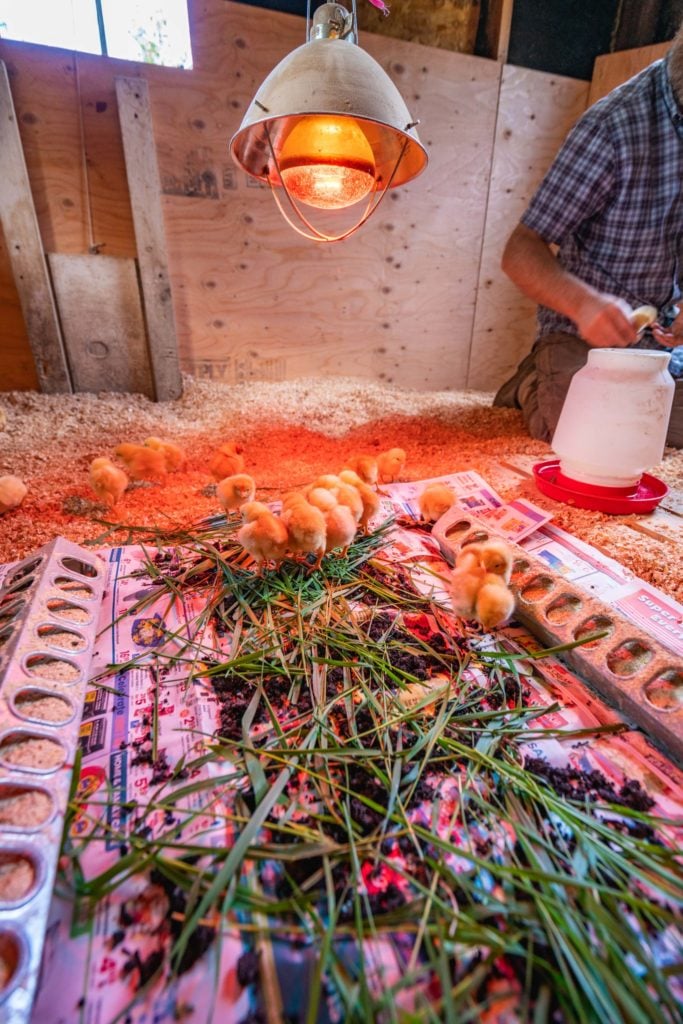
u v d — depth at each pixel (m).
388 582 1.26
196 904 0.60
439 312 3.90
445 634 1.09
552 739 0.85
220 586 1.21
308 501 1.25
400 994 0.53
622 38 3.68
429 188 3.53
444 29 3.33
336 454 2.43
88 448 2.33
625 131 2.08
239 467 1.61
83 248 2.92
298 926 0.59
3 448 2.24
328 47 1.15
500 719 0.88
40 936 0.54
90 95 2.68
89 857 0.65
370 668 0.96
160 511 1.69
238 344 3.45
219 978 0.54
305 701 0.90
